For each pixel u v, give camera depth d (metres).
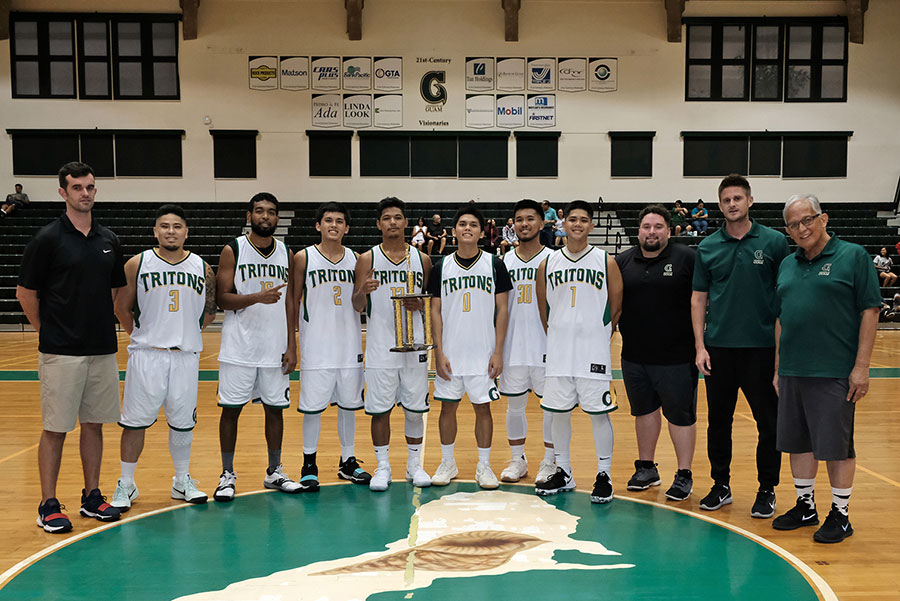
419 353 4.30
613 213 17.48
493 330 4.29
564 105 17.42
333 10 17.16
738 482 4.42
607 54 17.34
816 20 17.17
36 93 17.02
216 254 15.87
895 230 16.39
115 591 2.81
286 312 4.25
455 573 2.98
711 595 2.78
